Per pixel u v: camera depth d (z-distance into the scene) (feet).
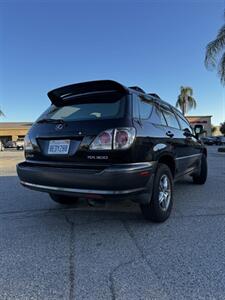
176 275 9.16
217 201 18.04
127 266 9.80
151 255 10.58
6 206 17.35
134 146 11.62
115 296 8.11
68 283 8.80
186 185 23.31
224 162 43.88
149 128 13.15
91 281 8.89
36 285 8.72
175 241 11.78
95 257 10.49
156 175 13.28
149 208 13.41
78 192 11.74
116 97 12.69
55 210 16.37
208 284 8.64
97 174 11.18
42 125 13.48
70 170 11.76
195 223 13.92
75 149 12.01
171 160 15.40
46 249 11.21
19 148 140.77
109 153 11.34
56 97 14.38
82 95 13.43
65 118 13.01
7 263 10.11
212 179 26.45
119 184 11.12
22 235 12.66
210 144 149.07
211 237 12.16
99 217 15.01
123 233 12.75
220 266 9.70
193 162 20.48
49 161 12.72
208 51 59.52
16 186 24.07
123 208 16.51
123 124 11.60
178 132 17.38
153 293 8.23
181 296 8.08
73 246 11.46
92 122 11.98
